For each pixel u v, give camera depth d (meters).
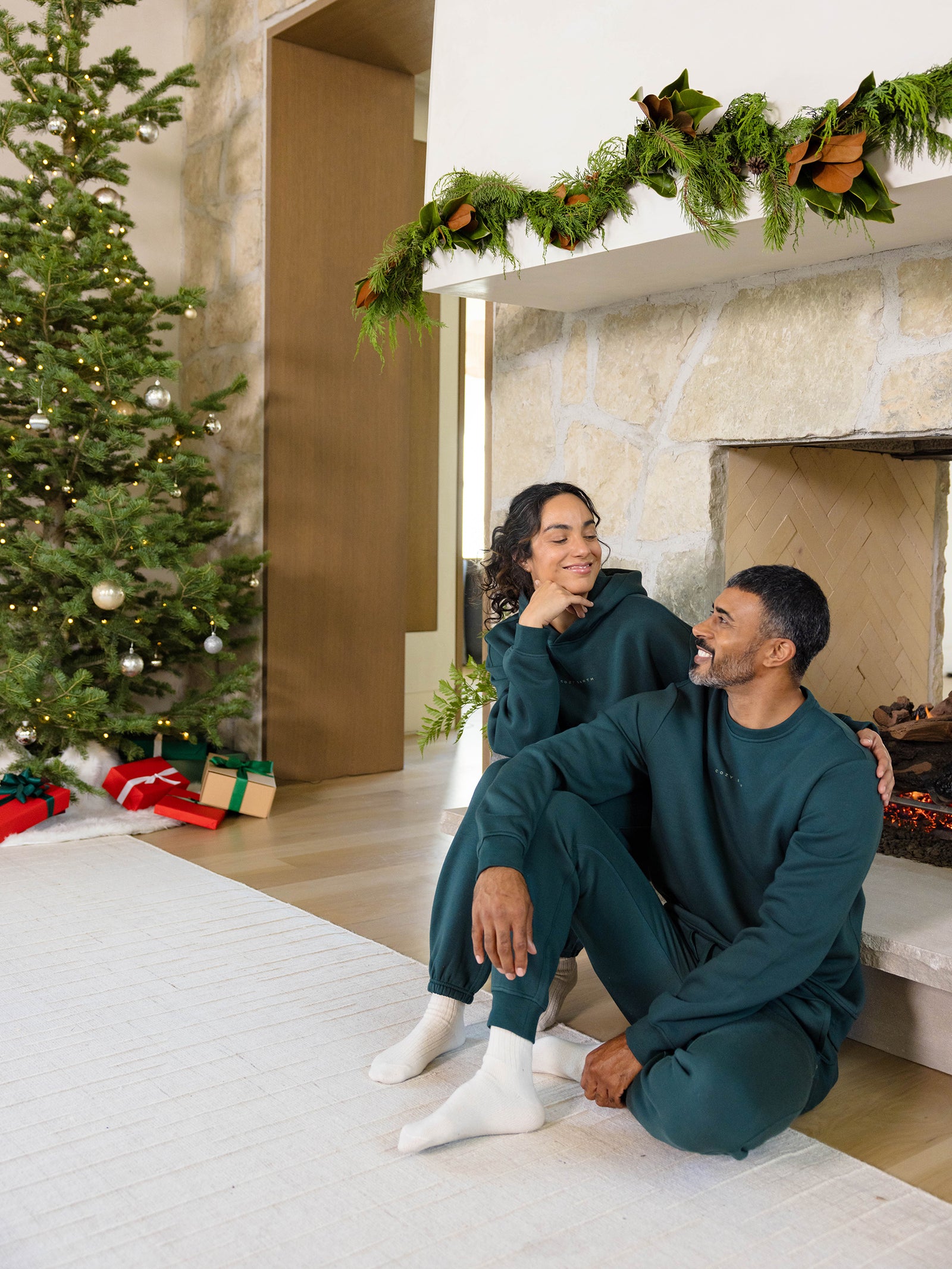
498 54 2.48
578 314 2.85
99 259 3.39
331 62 4.09
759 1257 1.35
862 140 1.74
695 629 1.64
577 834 1.64
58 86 3.61
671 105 1.98
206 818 3.47
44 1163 1.54
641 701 1.78
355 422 4.25
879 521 2.89
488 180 2.42
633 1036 1.54
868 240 1.99
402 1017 2.06
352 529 4.27
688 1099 1.43
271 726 4.11
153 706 4.37
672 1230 1.40
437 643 5.41
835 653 2.77
